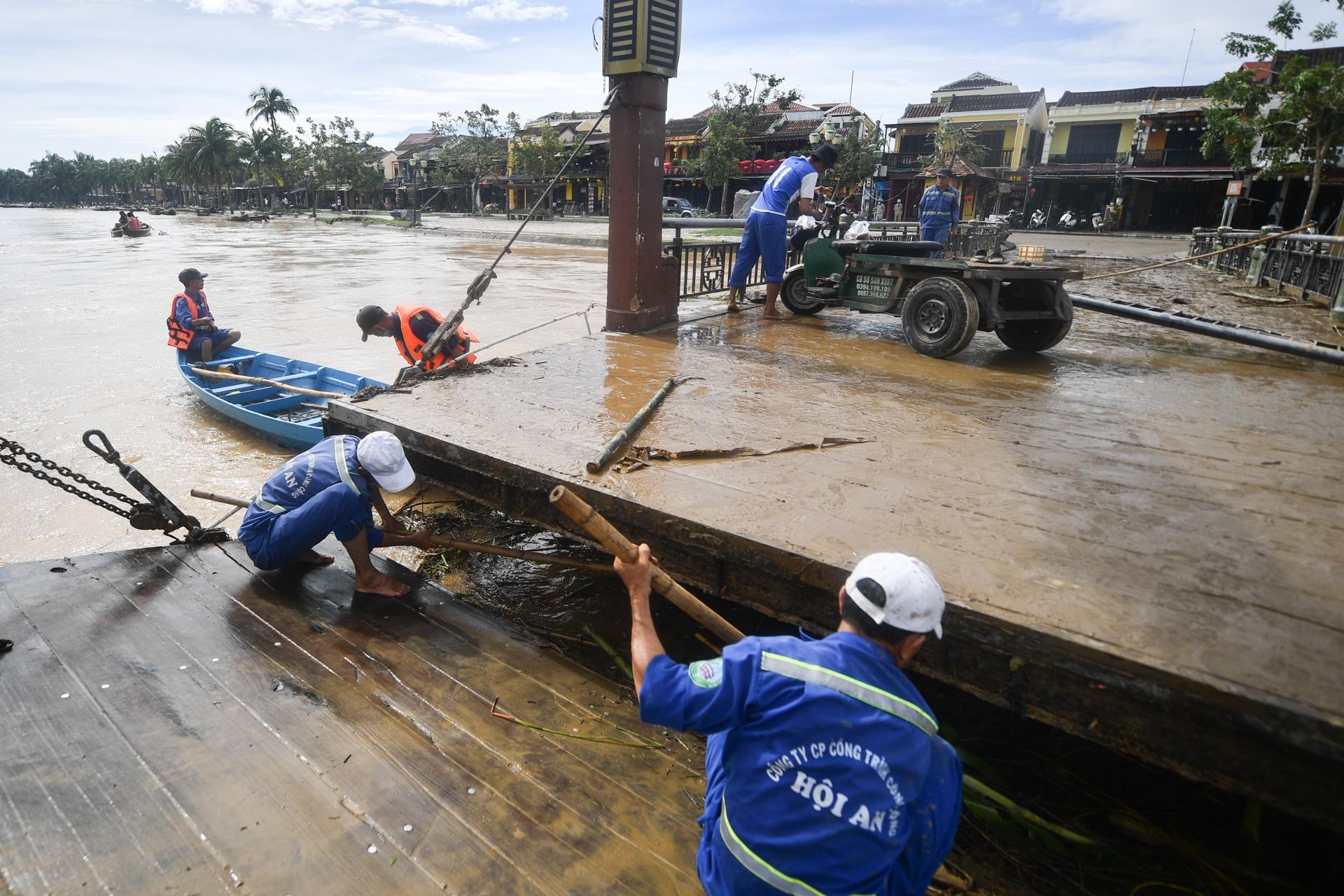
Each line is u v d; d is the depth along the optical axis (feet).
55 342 36.52
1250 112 64.13
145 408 26.14
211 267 73.46
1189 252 61.31
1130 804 8.52
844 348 19.89
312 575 13.42
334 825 7.83
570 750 9.19
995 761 9.29
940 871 7.66
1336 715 5.72
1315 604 7.44
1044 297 19.16
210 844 7.52
